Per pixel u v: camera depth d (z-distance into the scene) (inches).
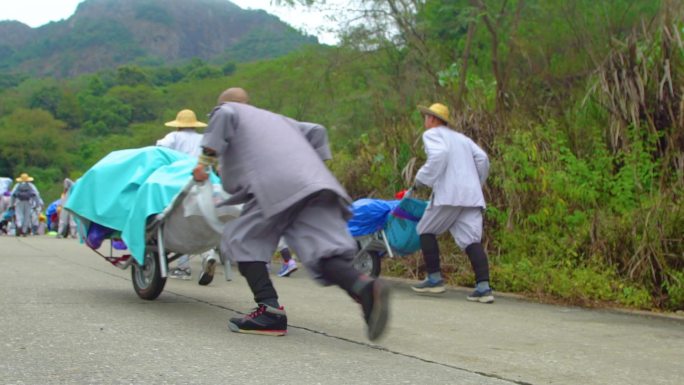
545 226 320.5
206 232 227.5
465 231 287.9
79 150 2844.5
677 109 326.0
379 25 520.4
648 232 283.4
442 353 187.9
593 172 323.6
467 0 469.4
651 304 273.6
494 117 359.9
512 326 231.6
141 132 1795.0
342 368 167.3
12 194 829.8
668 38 332.5
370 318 176.1
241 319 203.8
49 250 496.4
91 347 179.2
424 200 331.0
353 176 422.3
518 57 430.9
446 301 282.7
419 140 379.6
